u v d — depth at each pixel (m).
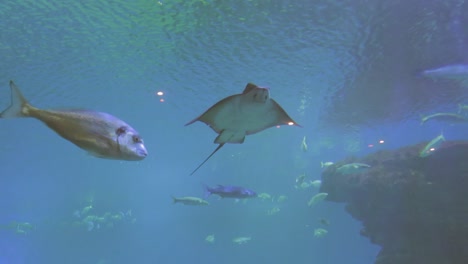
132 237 35.53
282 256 33.03
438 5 7.50
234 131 2.62
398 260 10.88
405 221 11.03
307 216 33.53
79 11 7.25
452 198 10.52
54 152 23.44
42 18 7.41
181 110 14.80
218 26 7.98
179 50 9.14
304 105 14.65
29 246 30.69
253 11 7.45
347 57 9.93
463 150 10.74
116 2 6.99
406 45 9.12
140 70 10.35
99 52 9.05
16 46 8.50
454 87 12.94
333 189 12.88
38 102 11.88
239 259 32.50
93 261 30.83
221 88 12.14
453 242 10.20
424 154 9.20
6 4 6.93
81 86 11.27
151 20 7.64
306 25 8.09
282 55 9.68
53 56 9.12
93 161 28.59
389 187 11.25
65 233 30.64
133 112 14.64
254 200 32.16
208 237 16.38
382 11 7.64
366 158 12.64
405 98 14.14
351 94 13.34
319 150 28.69
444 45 9.08
